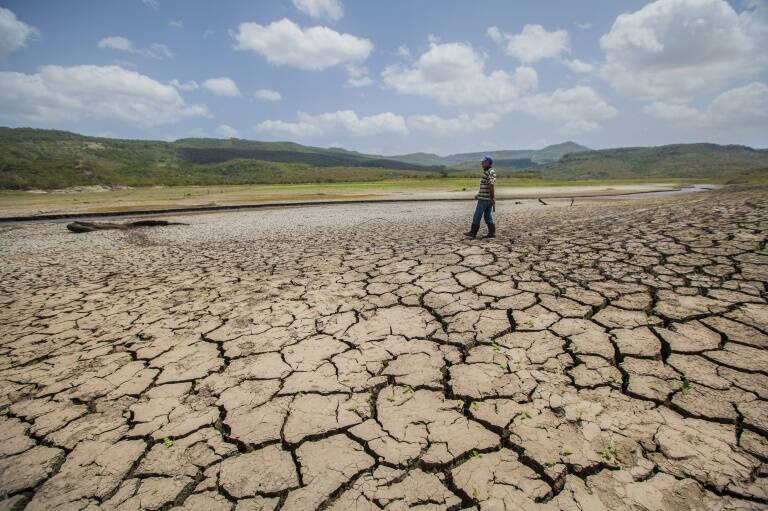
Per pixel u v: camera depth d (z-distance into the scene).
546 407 2.65
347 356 3.59
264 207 27.75
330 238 11.09
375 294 5.28
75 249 11.54
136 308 5.39
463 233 10.13
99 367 3.70
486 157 8.65
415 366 3.33
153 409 2.97
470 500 2.00
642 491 1.95
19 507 2.14
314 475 2.23
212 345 4.02
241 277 6.83
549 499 1.96
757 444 2.17
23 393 3.32
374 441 2.47
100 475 2.34
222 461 2.39
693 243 6.25
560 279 5.23
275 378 3.29
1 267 9.20
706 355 3.06
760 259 5.07
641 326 3.65
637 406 2.57
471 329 3.94
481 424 2.54
